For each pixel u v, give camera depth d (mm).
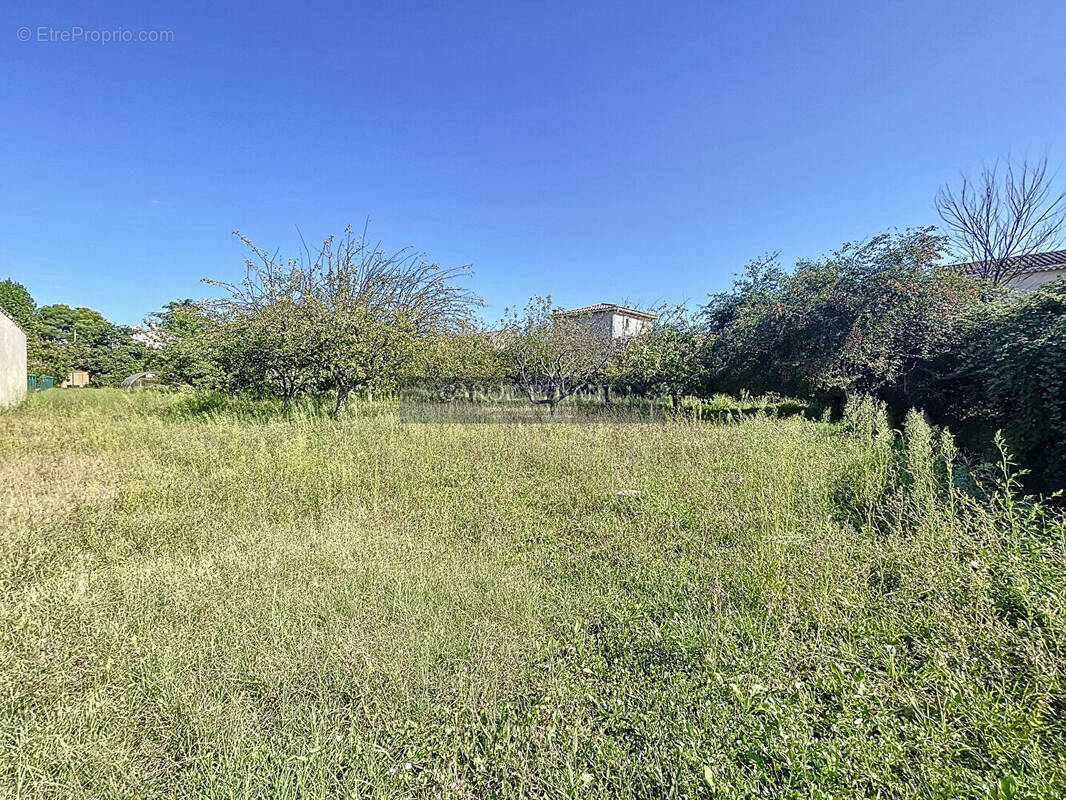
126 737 1521
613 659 1911
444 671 1800
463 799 1354
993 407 5254
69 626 2037
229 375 9523
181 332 12672
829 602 2088
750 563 2586
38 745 1438
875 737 1447
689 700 1633
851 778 1308
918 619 1981
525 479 4539
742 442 5523
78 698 1676
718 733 1466
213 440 5820
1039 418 4094
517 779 1395
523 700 1708
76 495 3807
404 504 3867
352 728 1533
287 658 1832
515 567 2744
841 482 3955
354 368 8617
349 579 2500
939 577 2195
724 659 1809
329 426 6832
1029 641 1742
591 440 5902
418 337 9547
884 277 7910
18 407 11336
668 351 11023
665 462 4824
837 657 1798
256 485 4152
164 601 2285
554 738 1509
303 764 1405
